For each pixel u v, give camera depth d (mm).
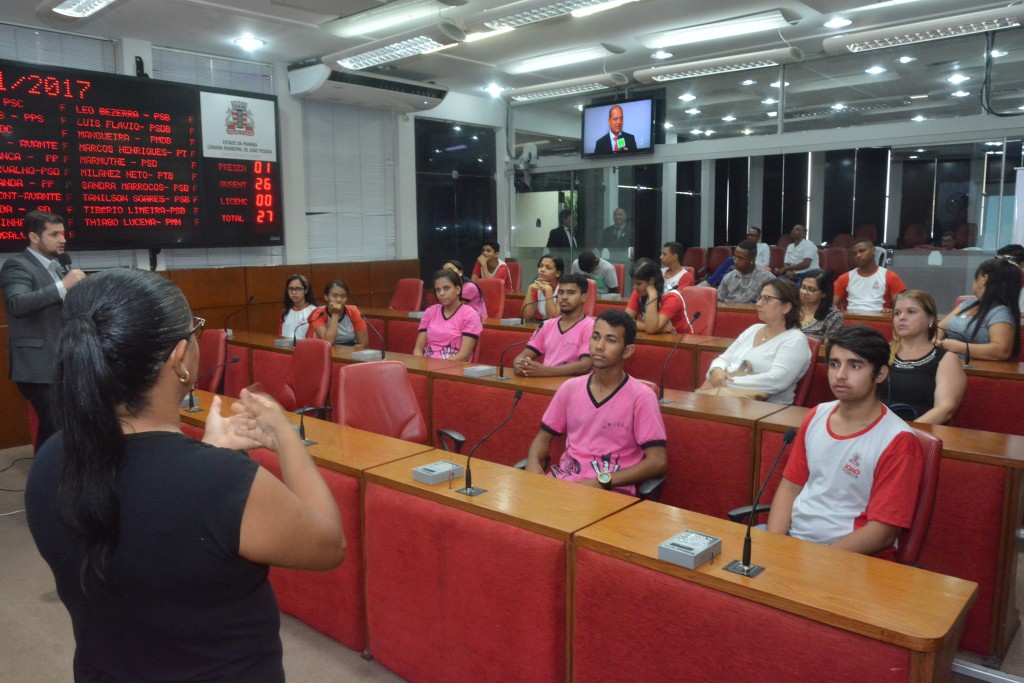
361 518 2211
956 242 7082
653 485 2461
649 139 8562
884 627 1256
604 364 2533
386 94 7516
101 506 776
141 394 836
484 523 1846
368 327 6523
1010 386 3277
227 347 5070
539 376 3518
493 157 9711
